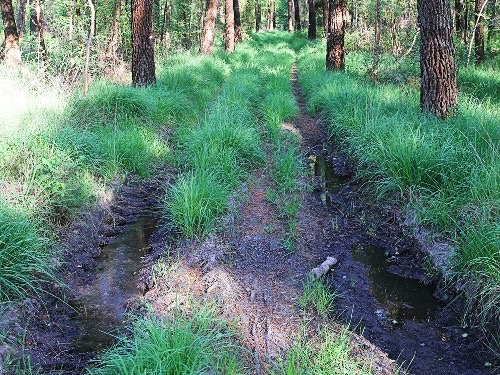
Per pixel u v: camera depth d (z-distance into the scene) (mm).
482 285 4055
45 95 7574
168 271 4723
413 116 7469
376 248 5500
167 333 3383
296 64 21234
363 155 7008
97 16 19594
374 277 4910
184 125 9305
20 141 5773
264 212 6086
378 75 12273
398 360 3717
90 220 5680
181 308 4090
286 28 59562
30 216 4707
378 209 6109
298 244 5430
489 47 17594
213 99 11703
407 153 5992
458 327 4094
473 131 6523
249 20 49625
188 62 14812
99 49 12969
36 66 9695
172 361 3156
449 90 7566
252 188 6773
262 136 9055
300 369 3398
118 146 7215
